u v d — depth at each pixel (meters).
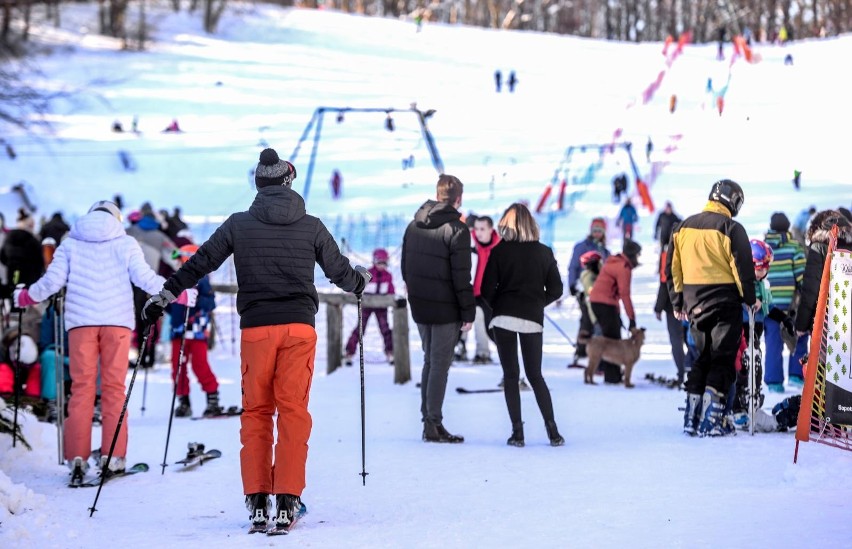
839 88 58.19
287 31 87.25
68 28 84.50
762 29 95.19
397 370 16.91
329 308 18.48
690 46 81.81
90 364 9.60
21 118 50.31
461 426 12.29
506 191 43.19
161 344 19.91
